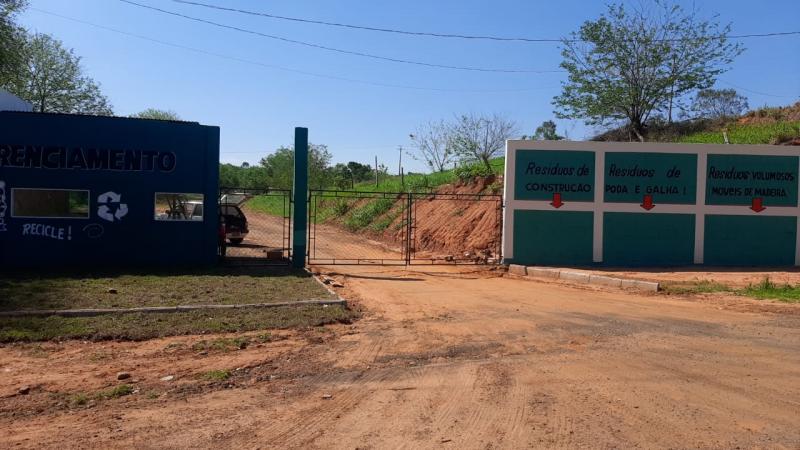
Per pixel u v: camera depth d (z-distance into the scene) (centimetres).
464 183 2814
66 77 3600
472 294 1369
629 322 1041
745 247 1862
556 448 497
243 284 1338
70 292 1162
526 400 621
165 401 625
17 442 512
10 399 628
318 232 3284
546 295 1362
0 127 1517
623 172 1848
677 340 898
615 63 3002
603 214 1848
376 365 768
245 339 894
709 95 4350
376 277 1652
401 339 916
